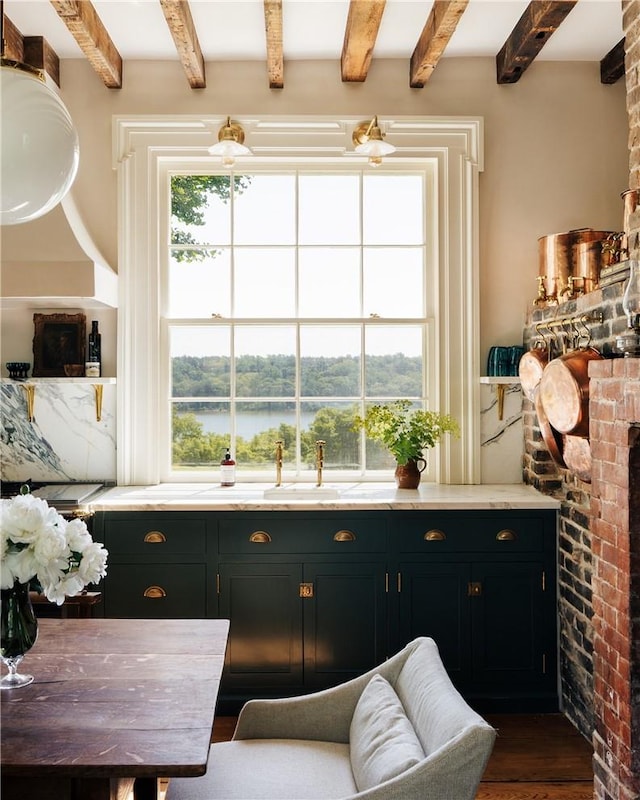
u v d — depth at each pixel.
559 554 3.24
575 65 3.70
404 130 3.66
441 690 1.73
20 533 1.70
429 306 3.79
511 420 3.70
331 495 3.43
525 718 3.18
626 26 2.58
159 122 3.62
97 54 3.22
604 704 2.41
